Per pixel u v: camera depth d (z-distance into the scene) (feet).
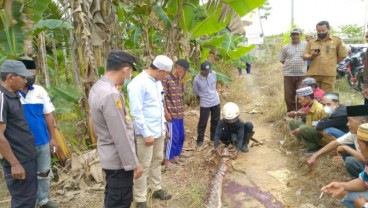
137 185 11.32
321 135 15.10
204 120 17.88
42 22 15.94
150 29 23.06
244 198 12.88
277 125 21.57
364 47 29.09
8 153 9.57
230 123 16.61
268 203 12.44
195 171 15.20
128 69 8.88
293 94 21.88
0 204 12.78
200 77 17.61
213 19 22.20
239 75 44.11
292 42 21.49
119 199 9.40
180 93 15.15
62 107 18.22
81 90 17.01
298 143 17.53
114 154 8.95
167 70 11.40
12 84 9.69
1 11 13.00
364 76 16.66
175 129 15.10
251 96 32.22
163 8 21.71
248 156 16.99
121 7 19.02
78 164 14.89
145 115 11.54
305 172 14.60
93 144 16.85
